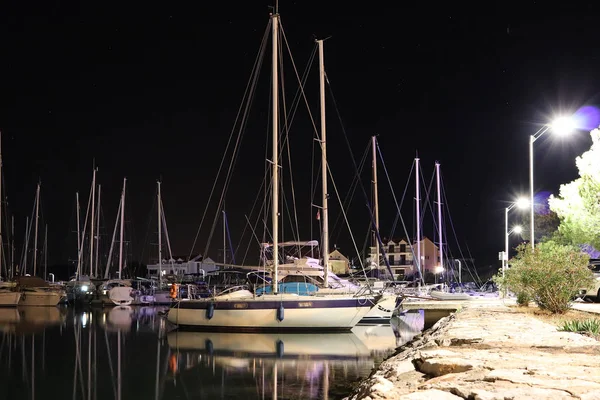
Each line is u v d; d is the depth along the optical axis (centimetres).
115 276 9306
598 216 3017
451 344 1284
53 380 2366
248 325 3622
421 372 993
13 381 2350
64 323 5100
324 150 4409
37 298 7731
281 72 4184
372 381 970
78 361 2844
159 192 8981
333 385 2095
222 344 3209
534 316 2100
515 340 1228
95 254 9269
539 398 672
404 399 722
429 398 720
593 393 686
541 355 1005
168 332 3862
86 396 2080
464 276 10094
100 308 7481
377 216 6425
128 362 2781
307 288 3934
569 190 3155
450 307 3209
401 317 4631
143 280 8538
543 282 2161
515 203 4622
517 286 2291
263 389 2053
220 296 3859
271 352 2878
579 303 2931
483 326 1634
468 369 897
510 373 822
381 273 5997
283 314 3550
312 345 3092
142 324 4969
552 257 2216
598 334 1393
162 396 2045
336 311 3525
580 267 2177
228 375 2339
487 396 691
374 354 2770
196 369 2503
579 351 1063
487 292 6556
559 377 791
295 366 2486
